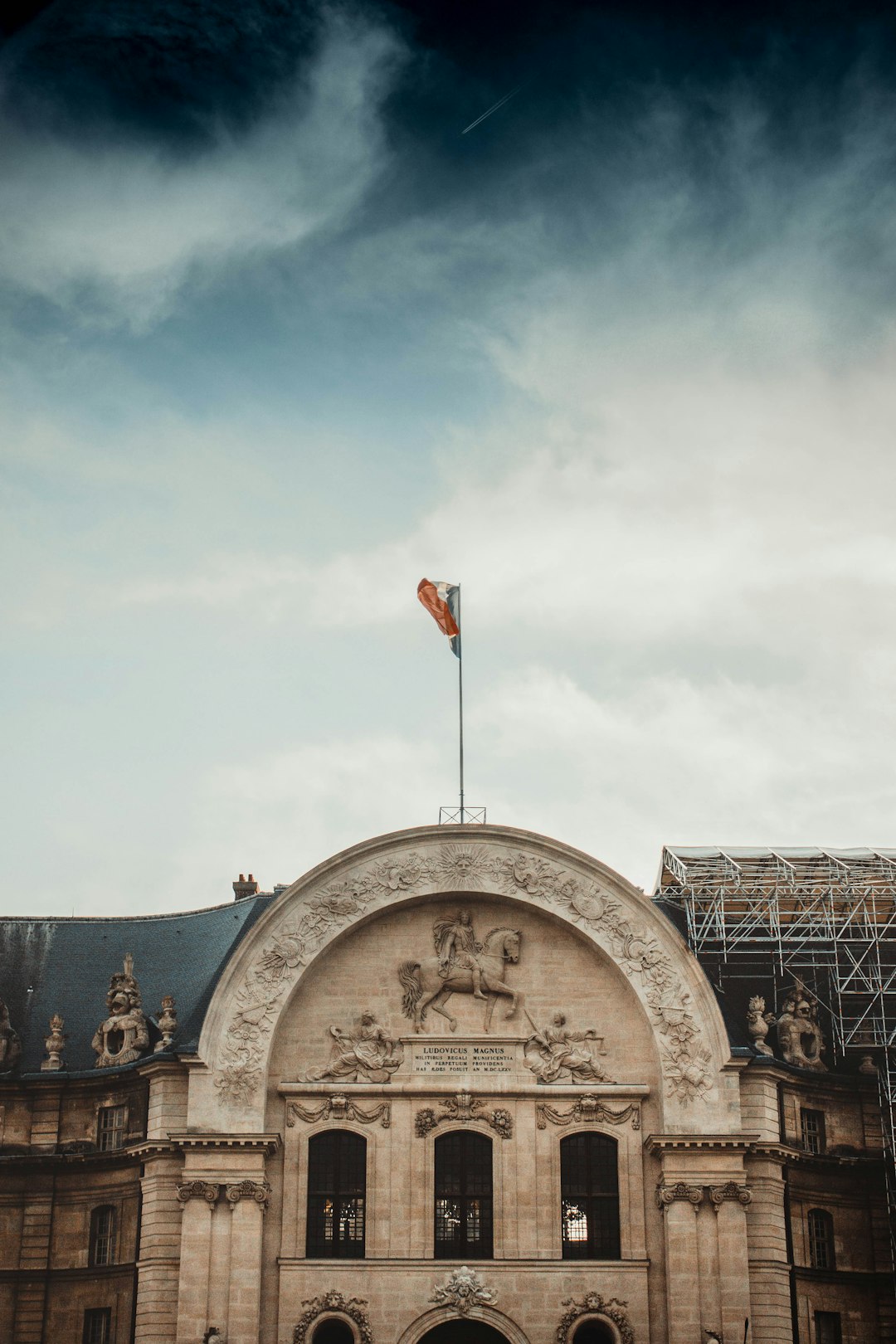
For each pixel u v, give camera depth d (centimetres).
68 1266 6981
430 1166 6881
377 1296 6688
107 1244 6994
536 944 7244
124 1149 6994
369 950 7206
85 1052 7381
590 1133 6975
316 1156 6919
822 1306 6950
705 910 7719
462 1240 6819
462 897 7269
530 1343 6638
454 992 7156
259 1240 6675
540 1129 6944
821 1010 7556
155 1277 6681
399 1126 6938
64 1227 7044
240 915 7838
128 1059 7194
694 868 7719
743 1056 6962
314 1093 6950
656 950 7131
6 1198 7081
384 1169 6875
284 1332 6625
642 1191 6875
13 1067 7294
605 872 7225
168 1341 6594
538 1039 7062
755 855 7806
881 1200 7188
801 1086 7238
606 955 7144
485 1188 6900
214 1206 6712
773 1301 6738
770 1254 6806
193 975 7638
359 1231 6825
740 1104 6962
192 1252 6638
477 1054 7044
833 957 7594
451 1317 6662
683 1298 6638
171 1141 6775
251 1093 6869
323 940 7125
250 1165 6775
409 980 7150
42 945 7819
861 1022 7500
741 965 7688
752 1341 6656
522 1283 6725
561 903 7212
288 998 7031
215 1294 6581
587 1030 7106
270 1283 6706
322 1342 6662
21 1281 6950
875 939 7419
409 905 7256
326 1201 6862
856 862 7656
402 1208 6819
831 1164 7150
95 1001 7619
